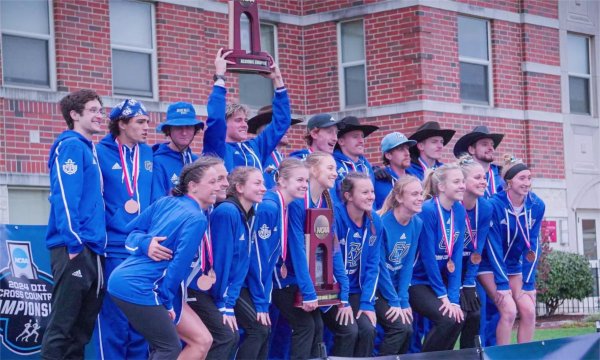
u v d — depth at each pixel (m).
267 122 11.52
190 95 17.30
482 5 19.61
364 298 9.65
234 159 9.95
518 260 11.56
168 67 17.00
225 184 7.86
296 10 19.48
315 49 19.42
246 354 8.77
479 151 12.26
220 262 8.36
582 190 21.47
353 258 9.67
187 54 17.30
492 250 11.17
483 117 19.47
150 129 16.61
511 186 11.23
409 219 9.99
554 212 20.86
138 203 8.66
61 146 8.20
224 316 8.39
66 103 8.43
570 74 21.66
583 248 21.61
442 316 10.22
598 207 21.91
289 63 19.28
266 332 8.83
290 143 19.22
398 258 10.01
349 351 9.38
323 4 19.30
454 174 10.30
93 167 8.30
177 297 7.98
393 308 9.95
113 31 16.47
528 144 20.45
